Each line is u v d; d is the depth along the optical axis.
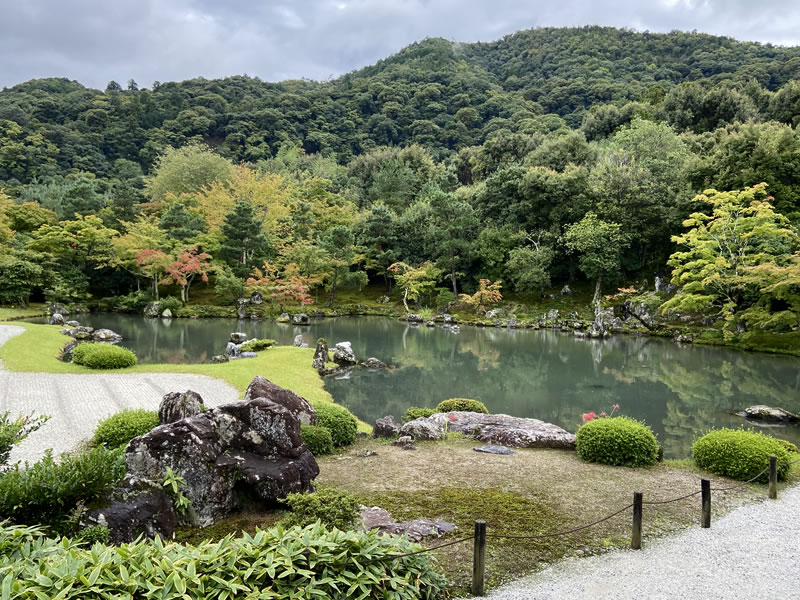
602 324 38.62
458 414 14.73
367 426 15.75
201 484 6.61
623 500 8.85
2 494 5.16
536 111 111.38
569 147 59.12
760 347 31.00
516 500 8.59
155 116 108.25
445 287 53.16
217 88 131.75
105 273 49.72
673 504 8.80
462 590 5.77
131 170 89.62
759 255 31.67
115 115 105.81
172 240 49.38
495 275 50.72
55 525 5.40
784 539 7.51
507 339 36.62
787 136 39.69
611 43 137.12
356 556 4.57
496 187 54.31
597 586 6.02
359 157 90.25
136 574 3.75
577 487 9.42
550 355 30.16
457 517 7.80
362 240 57.50
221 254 52.06
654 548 7.11
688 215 43.44
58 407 14.91
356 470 10.26
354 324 44.41
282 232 60.59
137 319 43.28
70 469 5.80
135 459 6.42
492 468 10.47
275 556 4.28
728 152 43.19
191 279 49.94
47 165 83.81
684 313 38.53
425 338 36.78
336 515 5.63
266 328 40.59
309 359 26.14
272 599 3.96
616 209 46.62
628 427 11.34
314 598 4.10
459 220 50.62
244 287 49.12
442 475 9.95
